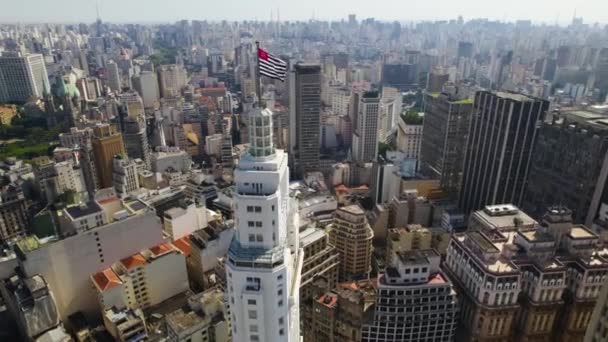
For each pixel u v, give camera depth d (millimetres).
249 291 105438
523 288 171000
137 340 182125
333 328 177250
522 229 190000
